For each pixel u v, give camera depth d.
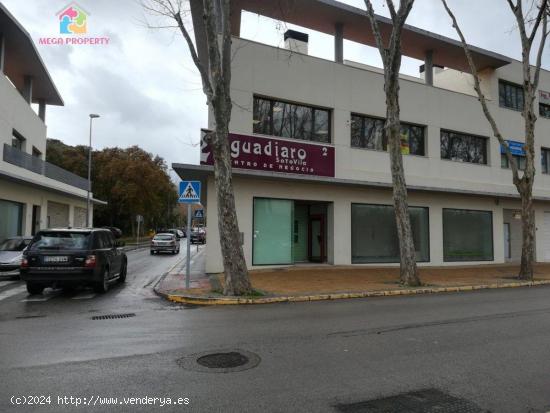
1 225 20.38
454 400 4.13
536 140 24.66
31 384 4.49
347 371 4.95
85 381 4.58
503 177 22.67
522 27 15.79
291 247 17.05
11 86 21.45
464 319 8.09
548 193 24.69
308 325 7.48
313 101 17.48
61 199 29.83
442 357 5.52
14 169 20.70
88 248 10.90
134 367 5.05
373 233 18.78
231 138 15.46
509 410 3.92
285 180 16.52
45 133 30.45
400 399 4.14
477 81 16.12
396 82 13.30
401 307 9.55
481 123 22.11
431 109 20.53
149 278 15.36
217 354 5.62
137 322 7.73
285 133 17.03
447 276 16.17
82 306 9.53
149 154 53.22
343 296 11.05
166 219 70.75
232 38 16.09
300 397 4.17
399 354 5.65
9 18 20.81
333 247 17.80
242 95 16.05
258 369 5.00
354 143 18.56
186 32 10.81
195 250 36.94
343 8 17.64
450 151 21.25
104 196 50.94
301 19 18.50
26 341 6.29
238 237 10.80
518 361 5.37
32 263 10.55
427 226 20.23
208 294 10.59
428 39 20.17
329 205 18.14
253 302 10.05
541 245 24.47
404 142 19.88
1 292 11.54
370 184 17.48
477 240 21.72
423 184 19.95
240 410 3.87
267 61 16.66
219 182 10.79
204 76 11.01
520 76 24.22
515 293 12.32
